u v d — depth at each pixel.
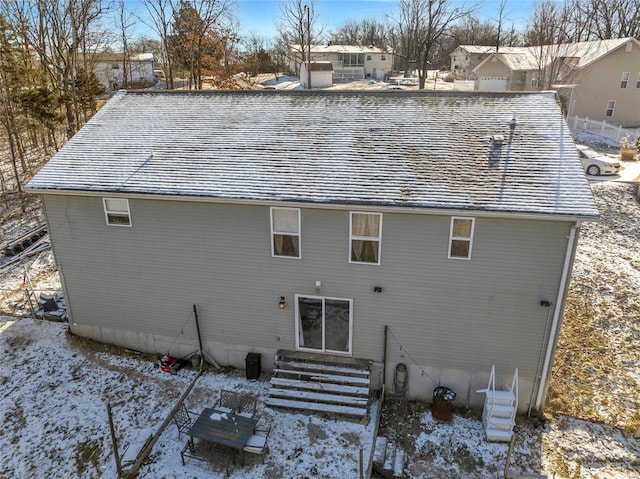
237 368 13.16
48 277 17.64
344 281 11.51
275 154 12.13
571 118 37.78
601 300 16.11
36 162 30.42
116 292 13.23
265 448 10.46
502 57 42.81
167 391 12.30
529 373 11.22
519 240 10.20
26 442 10.81
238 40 42.84
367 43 85.50
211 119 13.90
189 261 12.31
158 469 10.09
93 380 12.68
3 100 25.12
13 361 13.36
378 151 11.77
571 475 9.88
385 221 10.70
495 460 10.27
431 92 13.64
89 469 10.13
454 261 10.70
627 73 37.16
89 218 12.52
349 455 10.38
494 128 12.05
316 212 11.00
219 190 11.20
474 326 11.15
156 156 12.63
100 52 41.03
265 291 12.12
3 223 22.56
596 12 54.03
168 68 43.94
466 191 10.31
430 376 11.84
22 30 27.17
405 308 11.39
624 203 23.75
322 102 13.96
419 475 9.93
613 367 13.05
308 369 12.15
